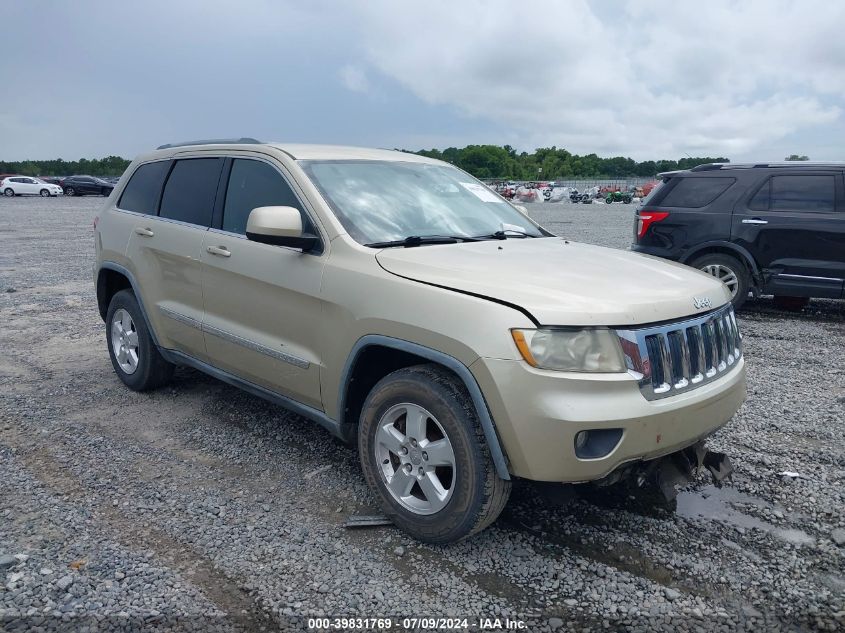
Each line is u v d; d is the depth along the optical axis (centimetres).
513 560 325
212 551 327
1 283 1100
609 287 326
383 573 312
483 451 307
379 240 383
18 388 566
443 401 314
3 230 2120
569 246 429
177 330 486
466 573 314
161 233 497
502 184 7181
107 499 377
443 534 323
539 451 292
